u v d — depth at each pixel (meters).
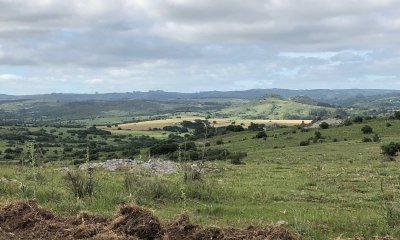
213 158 43.00
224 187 16.03
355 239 8.43
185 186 14.01
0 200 11.59
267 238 7.65
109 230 7.88
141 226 7.92
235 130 96.06
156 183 13.70
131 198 11.91
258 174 25.00
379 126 69.00
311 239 8.56
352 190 17.98
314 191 17.53
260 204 13.65
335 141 59.53
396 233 8.98
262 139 70.75
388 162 32.12
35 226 8.14
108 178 18.19
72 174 13.57
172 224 8.33
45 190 12.93
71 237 7.70
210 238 7.82
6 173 17.92
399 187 18.48
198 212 11.41
